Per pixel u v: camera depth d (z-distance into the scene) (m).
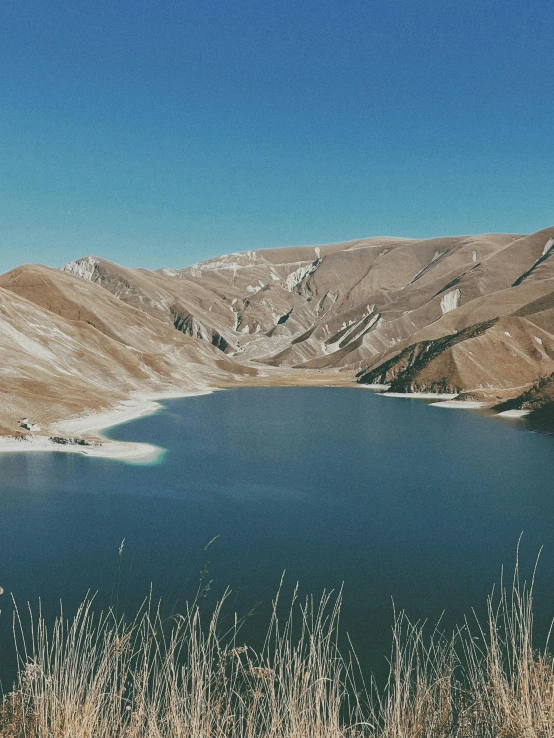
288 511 37.47
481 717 5.32
